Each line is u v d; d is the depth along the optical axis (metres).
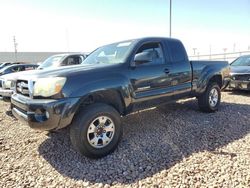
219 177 3.00
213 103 6.20
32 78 3.63
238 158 3.49
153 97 4.54
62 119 3.36
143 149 3.95
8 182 3.05
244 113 6.07
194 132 4.68
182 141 4.25
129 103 4.13
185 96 5.41
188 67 5.33
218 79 6.44
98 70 3.81
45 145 4.22
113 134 3.80
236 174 3.05
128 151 3.88
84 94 3.50
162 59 4.86
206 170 3.18
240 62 10.04
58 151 3.96
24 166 3.47
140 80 4.28
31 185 2.98
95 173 3.24
